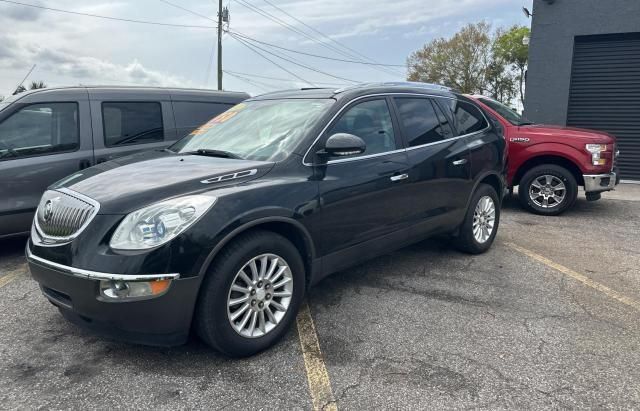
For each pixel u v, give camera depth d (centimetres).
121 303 268
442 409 260
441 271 479
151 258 268
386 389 278
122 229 274
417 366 302
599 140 732
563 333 347
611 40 1127
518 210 805
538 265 502
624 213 790
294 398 270
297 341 334
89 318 281
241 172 320
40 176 520
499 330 351
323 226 348
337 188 356
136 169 336
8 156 503
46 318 369
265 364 305
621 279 462
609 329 354
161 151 413
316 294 419
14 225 509
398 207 409
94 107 565
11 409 258
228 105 687
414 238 440
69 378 288
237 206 297
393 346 328
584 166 732
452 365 304
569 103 1187
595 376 291
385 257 521
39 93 532
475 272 477
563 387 280
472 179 496
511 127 788
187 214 281
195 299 283
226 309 295
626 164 1153
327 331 349
